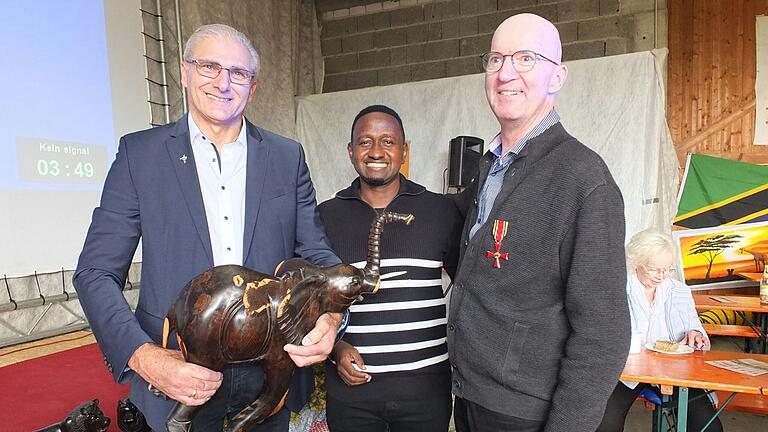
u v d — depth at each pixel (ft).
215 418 3.56
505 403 3.87
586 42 14.70
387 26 16.66
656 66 11.45
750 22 13.76
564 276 3.65
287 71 15.26
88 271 3.34
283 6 15.26
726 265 14.14
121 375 3.10
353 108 14.56
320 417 7.13
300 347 3.09
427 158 13.71
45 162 8.38
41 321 8.55
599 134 11.96
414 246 5.23
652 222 11.57
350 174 14.64
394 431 5.36
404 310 5.13
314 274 3.25
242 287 2.93
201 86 3.43
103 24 9.58
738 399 10.00
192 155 3.64
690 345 7.24
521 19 3.92
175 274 3.48
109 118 9.63
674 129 14.58
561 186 3.60
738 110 14.02
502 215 3.86
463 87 13.32
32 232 8.19
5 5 7.82
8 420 4.65
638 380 5.89
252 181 3.74
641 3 14.32
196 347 2.81
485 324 3.99
